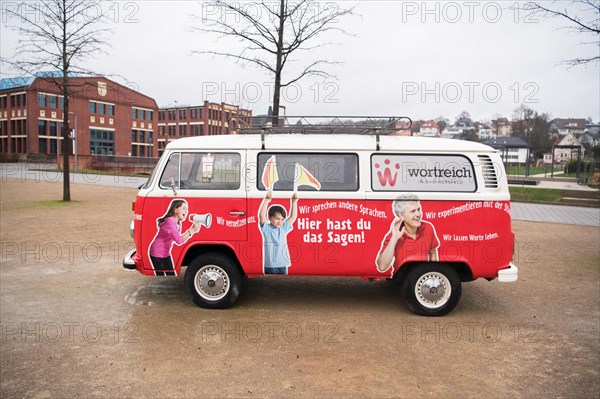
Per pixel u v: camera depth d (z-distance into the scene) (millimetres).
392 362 4383
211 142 5742
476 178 5609
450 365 4352
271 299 6254
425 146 5641
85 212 14117
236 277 5734
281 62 9625
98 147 59250
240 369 4176
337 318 5547
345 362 4359
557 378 4133
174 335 4922
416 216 5562
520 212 16562
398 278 6023
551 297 6562
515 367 4336
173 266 5699
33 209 14594
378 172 5617
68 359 4340
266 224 5609
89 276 7230
